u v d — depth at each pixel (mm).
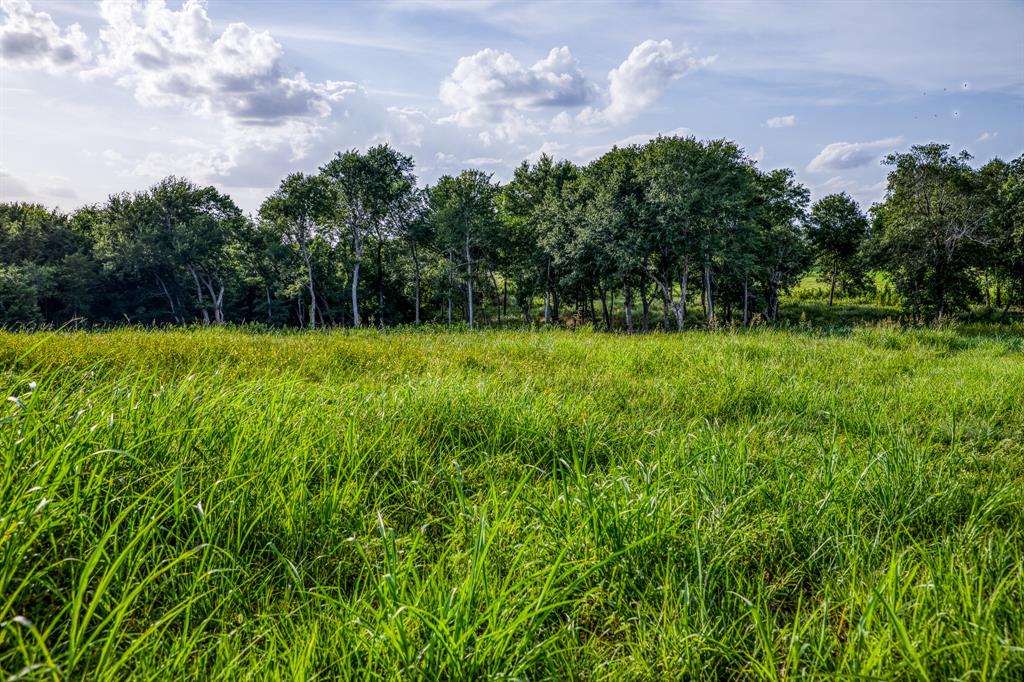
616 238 36062
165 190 53156
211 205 55750
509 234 50281
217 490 2977
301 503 3039
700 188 33781
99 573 2369
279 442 3617
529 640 2121
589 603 2578
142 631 2193
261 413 3932
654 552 2818
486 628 2172
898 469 3814
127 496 2762
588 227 36719
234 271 54312
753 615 2248
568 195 41281
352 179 48594
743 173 35781
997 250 36781
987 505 3410
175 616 2201
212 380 4926
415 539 2908
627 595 2617
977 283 43062
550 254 43875
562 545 2805
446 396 5172
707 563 2768
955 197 36094
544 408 5262
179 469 2861
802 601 2719
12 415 2848
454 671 1876
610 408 6141
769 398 6789
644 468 3748
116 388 3791
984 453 5082
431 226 52094
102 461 2898
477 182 47594
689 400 6574
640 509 2990
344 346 9672
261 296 58125
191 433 3406
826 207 51000
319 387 5355
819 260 54125
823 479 3689
